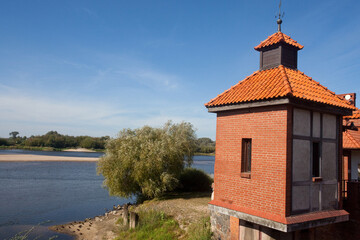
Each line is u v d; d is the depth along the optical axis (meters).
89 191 33.97
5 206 25.73
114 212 23.50
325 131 9.80
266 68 11.52
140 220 17.64
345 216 9.93
